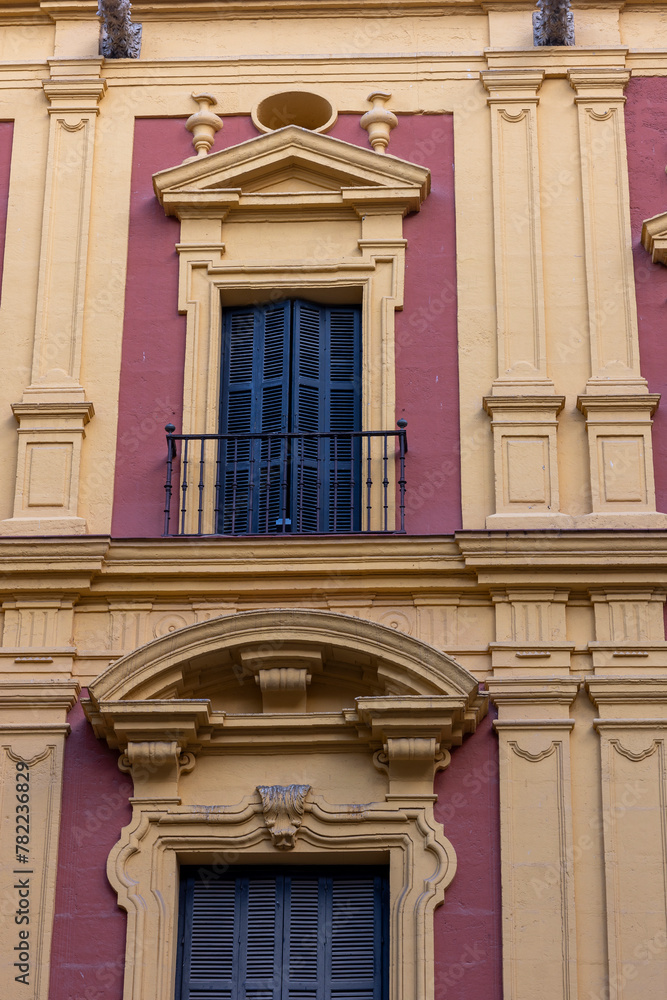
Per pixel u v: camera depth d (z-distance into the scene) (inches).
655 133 981.8
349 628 839.1
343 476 922.1
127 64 1006.4
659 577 860.6
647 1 1013.8
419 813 820.0
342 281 949.2
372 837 818.2
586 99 985.5
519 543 862.5
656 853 807.1
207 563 871.1
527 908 799.1
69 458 907.4
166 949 803.4
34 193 977.5
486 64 995.9
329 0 1011.9
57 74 1001.5
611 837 810.2
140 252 960.9
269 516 909.2
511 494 890.1
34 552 871.1
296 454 922.7
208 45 1013.8
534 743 831.1
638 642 850.1
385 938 815.1
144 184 979.9
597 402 904.3
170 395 925.8
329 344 952.9
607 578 861.2
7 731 843.4
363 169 967.6
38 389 922.7
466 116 987.3
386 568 865.5
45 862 817.5
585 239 951.6
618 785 821.9
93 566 868.0
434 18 1014.4
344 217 967.6
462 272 947.3
